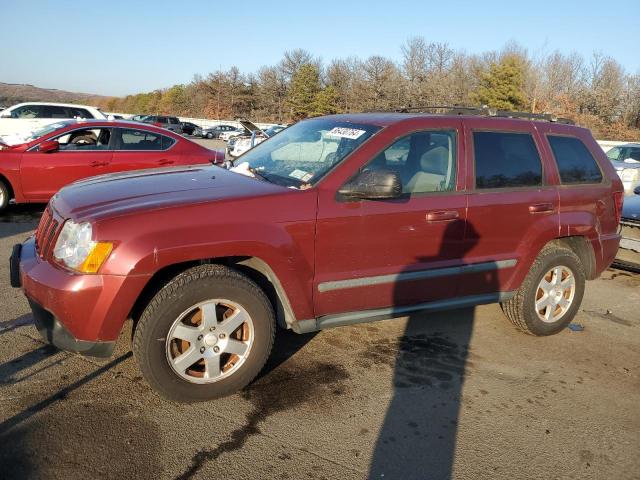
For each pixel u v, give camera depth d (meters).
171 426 3.00
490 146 4.18
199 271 3.11
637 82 48.62
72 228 3.01
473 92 54.34
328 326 3.57
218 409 3.21
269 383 3.55
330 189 3.46
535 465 2.91
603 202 4.81
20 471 2.56
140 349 2.99
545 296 4.55
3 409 3.04
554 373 4.00
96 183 3.66
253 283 3.26
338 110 65.75
